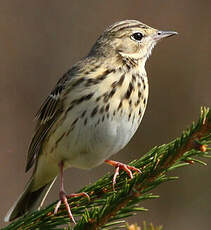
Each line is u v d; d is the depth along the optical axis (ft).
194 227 48.96
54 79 56.80
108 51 30.40
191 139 22.12
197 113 55.98
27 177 52.47
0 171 51.96
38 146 30.73
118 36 30.86
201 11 57.88
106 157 28.99
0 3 57.93
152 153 24.79
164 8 58.08
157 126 55.57
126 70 29.50
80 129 27.89
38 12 58.49
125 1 58.49
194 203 49.34
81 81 28.22
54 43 57.82
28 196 31.07
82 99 27.78
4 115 54.08
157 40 32.04
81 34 58.44
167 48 57.21
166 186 49.88
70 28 58.49
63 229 23.68
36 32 57.82
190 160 22.68
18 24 57.72
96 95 27.68
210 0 57.88
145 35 31.55
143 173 22.45
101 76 28.35
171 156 22.39
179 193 49.65
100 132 27.73
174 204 49.67
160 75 56.70
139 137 54.85
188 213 49.44
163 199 49.90
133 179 22.13
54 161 29.96
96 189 25.14
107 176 25.53
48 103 30.01
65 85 28.86
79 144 28.22
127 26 31.17
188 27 57.62
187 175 49.37
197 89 56.44
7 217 29.45
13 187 51.75
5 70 55.88
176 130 55.62
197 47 57.21
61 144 28.76
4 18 57.57
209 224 48.65
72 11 58.95
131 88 28.58
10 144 53.16
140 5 58.29
